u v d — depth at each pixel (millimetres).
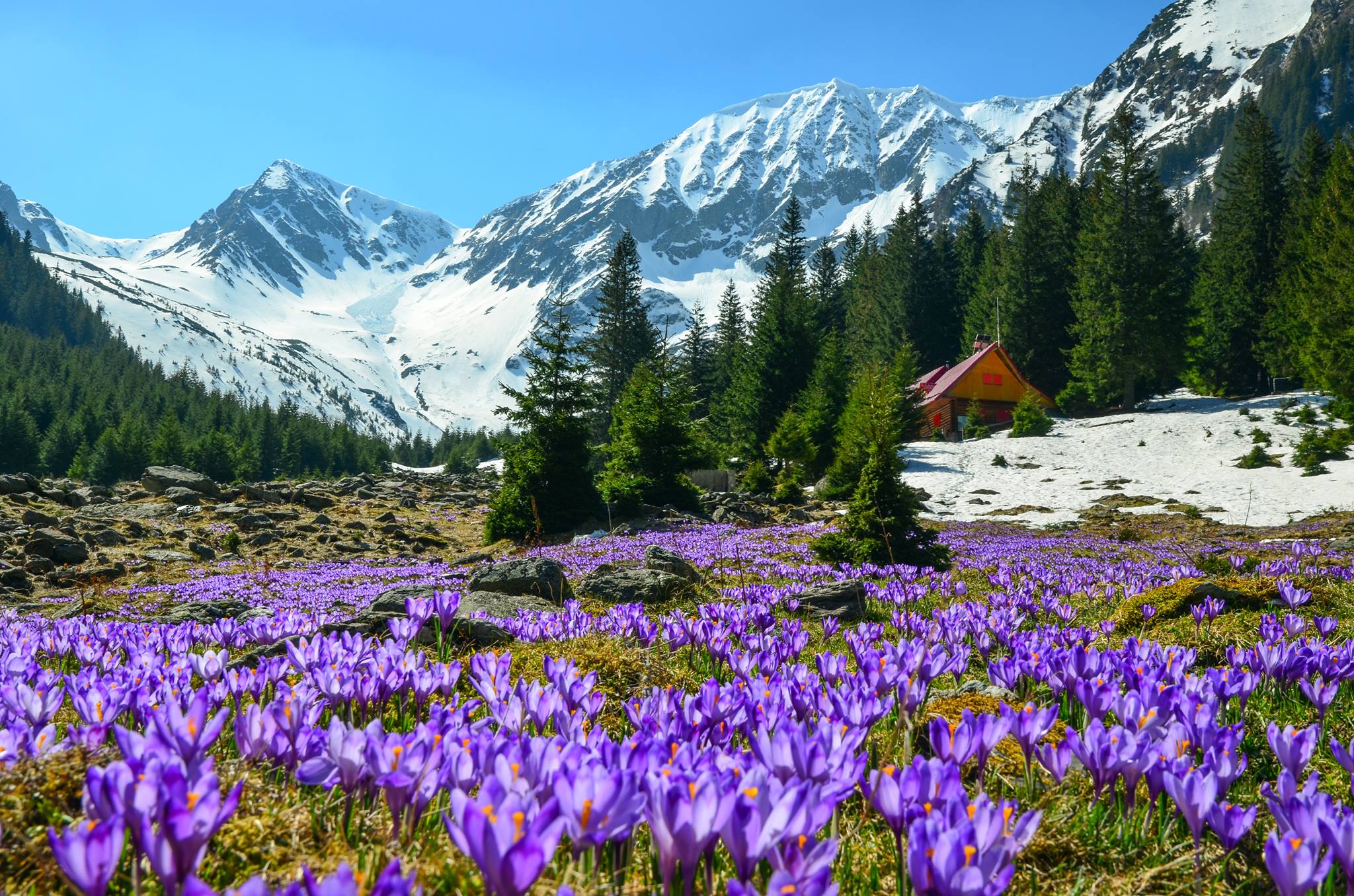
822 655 4242
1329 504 32781
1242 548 22781
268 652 6055
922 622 7379
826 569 15938
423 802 2307
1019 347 82438
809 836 1898
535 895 1917
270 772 2736
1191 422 54969
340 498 40125
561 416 29844
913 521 17031
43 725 3197
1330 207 58062
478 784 2254
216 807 1663
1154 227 70125
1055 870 2516
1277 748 2768
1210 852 2732
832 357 59969
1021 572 16453
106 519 28703
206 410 173500
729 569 16953
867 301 102938
